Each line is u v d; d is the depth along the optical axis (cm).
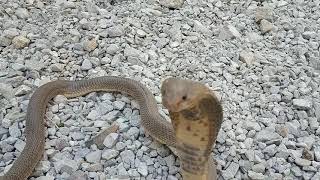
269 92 73
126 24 83
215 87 74
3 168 62
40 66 76
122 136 66
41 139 64
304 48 81
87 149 64
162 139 63
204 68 77
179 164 62
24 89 72
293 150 64
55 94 72
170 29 84
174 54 80
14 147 65
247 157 63
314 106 70
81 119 69
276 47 82
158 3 90
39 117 67
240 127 67
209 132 48
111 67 77
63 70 77
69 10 87
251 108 71
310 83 74
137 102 71
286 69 77
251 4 91
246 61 78
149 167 62
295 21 87
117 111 69
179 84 44
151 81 75
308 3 91
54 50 80
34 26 84
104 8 89
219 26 86
